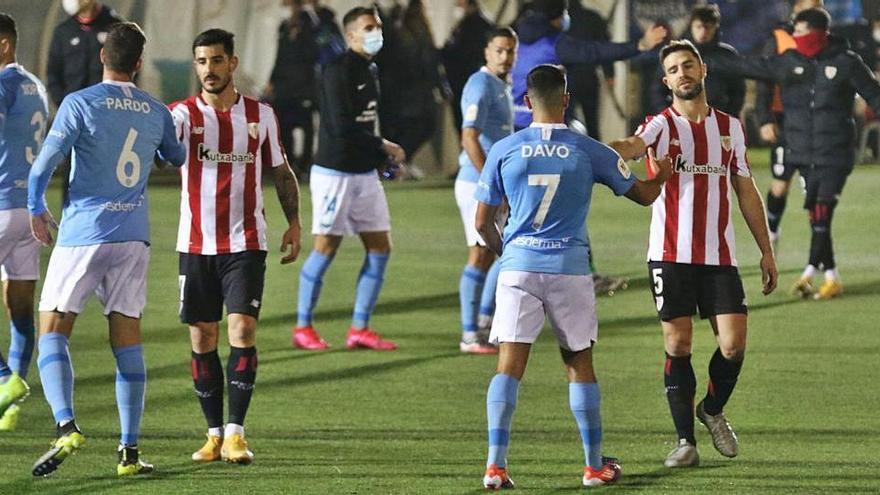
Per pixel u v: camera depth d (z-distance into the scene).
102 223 20.67
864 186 62.09
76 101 20.55
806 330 33.41
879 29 68.19
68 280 20.69
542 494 19.69
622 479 20.58
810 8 37.75
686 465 21.31
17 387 23.09
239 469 21.20
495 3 67.12
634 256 44.75
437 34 67.31
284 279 40.69
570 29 67.00
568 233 19.92
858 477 20.66
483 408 25.80
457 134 65.62
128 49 20.91
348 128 30.91
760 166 67.62
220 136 21.98
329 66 31.05
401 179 65.75
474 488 20.03
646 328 33.94
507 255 20.03
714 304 21.33
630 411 25.53
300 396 26.81
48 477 20.69
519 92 33.59
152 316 35.06
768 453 22.31
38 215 20.58
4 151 24.70
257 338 32.84
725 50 37.19
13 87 24.36
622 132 70.75
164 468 21.28
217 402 21.95
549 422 24.67
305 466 21.38
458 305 37.16
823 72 37.34
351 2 65.56
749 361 29.95
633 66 70.56
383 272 31.77
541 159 19.70
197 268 21.98
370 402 26.31
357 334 31.77
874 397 26.55
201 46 21.95
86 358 30.30
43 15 64.44
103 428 24.05
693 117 21.41
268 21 66.50
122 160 20.75
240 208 22.03
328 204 31.25
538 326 19.97
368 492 19.78
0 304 36.12
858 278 40.59
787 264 43.03
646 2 70.75
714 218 21.31
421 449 22.58
